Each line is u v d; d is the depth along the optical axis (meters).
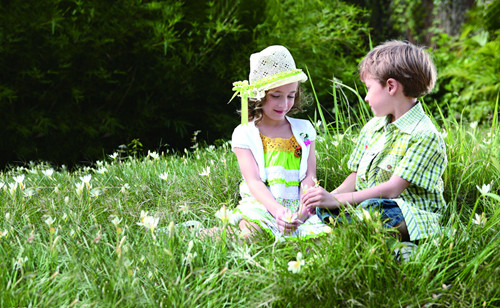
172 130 7.39
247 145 2.93
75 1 6.08
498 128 3.70
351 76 8.19
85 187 3.41
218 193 3.29
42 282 2.10
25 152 6.43
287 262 2.24
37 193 3.30
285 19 7.84
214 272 2.18
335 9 8.70
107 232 2.61
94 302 1.95
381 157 2.69
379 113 2.69
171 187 3.39
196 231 2.54
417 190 2.61
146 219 2.32
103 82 6.77
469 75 9.45
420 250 2.26
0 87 6.09
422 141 2.56
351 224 2.35
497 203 2.72
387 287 2.05
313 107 7.89
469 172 3.09
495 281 2.06
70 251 2.34
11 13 5.92
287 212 2.54
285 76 2.81
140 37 6.68
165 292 2.09
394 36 13.20
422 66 2.57
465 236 2.34
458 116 8.63
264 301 1.99
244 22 7.27
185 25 6.94
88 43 6.36
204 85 7.26
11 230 2.54
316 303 2.00
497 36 10.47
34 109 6.64
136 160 4.38
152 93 7.04
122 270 2.08
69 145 6.71
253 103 3.01
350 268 2.12
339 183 3.29
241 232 2.49
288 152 2.96
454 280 2.18
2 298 1.95
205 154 4.32
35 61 6.29
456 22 12.62
